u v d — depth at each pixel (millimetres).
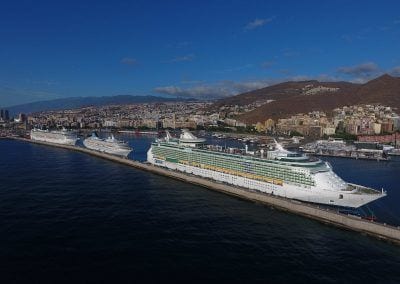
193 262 77250
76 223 98562
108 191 138000
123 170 191125
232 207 120688
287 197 123000
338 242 90250
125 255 79562
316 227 101062
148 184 154750
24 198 123438
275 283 69812
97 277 70000
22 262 75250
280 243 89000
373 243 89812
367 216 109562
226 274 72625
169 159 182750
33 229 93312
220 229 98000
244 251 83562
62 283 67625
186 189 147000
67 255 78812
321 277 72312
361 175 189375
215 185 146375
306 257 81188
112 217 104750
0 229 92938
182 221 103688
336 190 112625
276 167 126438
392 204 124250
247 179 137250
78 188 141375
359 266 77312
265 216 110812
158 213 110688
